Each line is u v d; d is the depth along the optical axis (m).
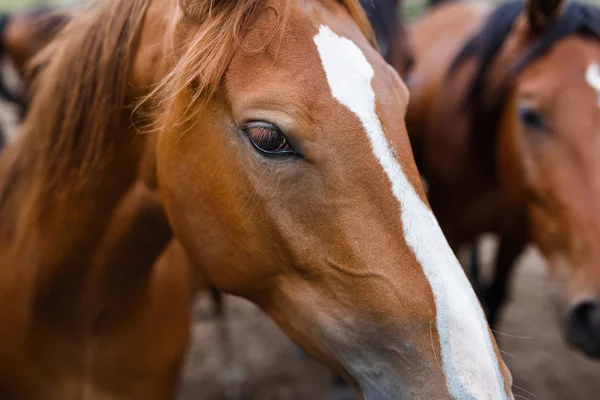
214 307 3.06
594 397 3.24
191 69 1.06
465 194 2.94
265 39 1.07
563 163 2.20
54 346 1.62
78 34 1.34
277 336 3.69
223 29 1.07
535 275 4.49
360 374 1.14
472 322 0.99
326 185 1.05
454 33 3.25
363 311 1.07
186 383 3.26
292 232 1.11
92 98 1.31
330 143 1.04
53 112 1.36
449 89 2.88
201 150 1.15
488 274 4.29
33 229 1.49
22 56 4.23
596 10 2.43
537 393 3.25
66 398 1.69
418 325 1.02
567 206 2.18
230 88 1.08
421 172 3.19
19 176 1.59
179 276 1.84
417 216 1.04
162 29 1.21
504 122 2.49
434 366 1.01
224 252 1.21
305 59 1.05
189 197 1.21
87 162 1.34
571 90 2.22
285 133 1.04
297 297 1.17
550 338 3.72
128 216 1.41
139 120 1.28
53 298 1.53
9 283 1.60
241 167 1.11
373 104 1.06
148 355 1.73
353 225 1.05
